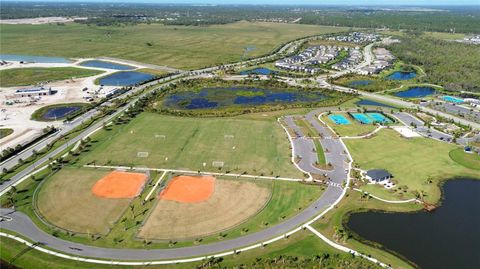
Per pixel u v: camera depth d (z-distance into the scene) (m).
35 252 97.88
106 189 127.19
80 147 157.62
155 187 128.50
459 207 120.38
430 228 109.50
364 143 165.88
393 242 103.06
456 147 162.75
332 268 92.75
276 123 190.75
